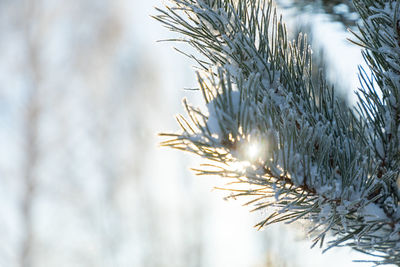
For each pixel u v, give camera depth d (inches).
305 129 26.1
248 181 26.3
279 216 27.7
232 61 28.8
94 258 220.5
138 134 259.1
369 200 27.4
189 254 204.7
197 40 29.1
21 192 236.5
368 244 27.5
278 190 26.3
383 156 27.9
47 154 251.3
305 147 26.5
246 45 28.4
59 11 295.7
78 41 303.6
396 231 27.2
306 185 26.6
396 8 27.5
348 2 37.6
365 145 28.0
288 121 26.7
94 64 304.0
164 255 211.0
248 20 29.1
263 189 27.0
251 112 25.0
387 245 27.5
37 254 228.2
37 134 254.1
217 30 29.2
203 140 25.2
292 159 26.0
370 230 27.7
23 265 222.8
